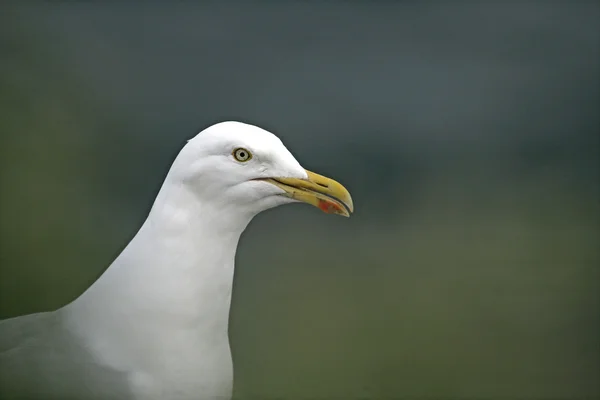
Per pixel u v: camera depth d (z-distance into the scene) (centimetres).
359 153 1288
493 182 1296
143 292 529
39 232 1114
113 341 534
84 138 1240
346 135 1298
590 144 1340
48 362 541
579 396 905
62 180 1200
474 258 1146
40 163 1211
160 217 530
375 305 1040
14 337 559
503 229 1199
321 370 912
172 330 530
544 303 1048
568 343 971
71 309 556
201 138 527
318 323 1005
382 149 1292
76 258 1080
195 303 532
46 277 1033
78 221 1138
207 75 1310
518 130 1344
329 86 1324
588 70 1377
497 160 1322
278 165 534
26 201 1155
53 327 555
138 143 1257
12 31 1279
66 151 1226
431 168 1302
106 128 1257
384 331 989
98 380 533
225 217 536
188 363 536
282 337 986
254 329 991
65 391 537
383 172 1282
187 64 1309
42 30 1290
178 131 1273
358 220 1206
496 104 1353
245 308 1032
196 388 543
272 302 1046
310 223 1177
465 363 943
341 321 1005
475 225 1206
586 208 1238
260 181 535
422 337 981
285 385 915
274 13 1332
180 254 528
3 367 543
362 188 1261
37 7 1291
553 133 1348
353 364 939
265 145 531
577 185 1283
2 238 1099
